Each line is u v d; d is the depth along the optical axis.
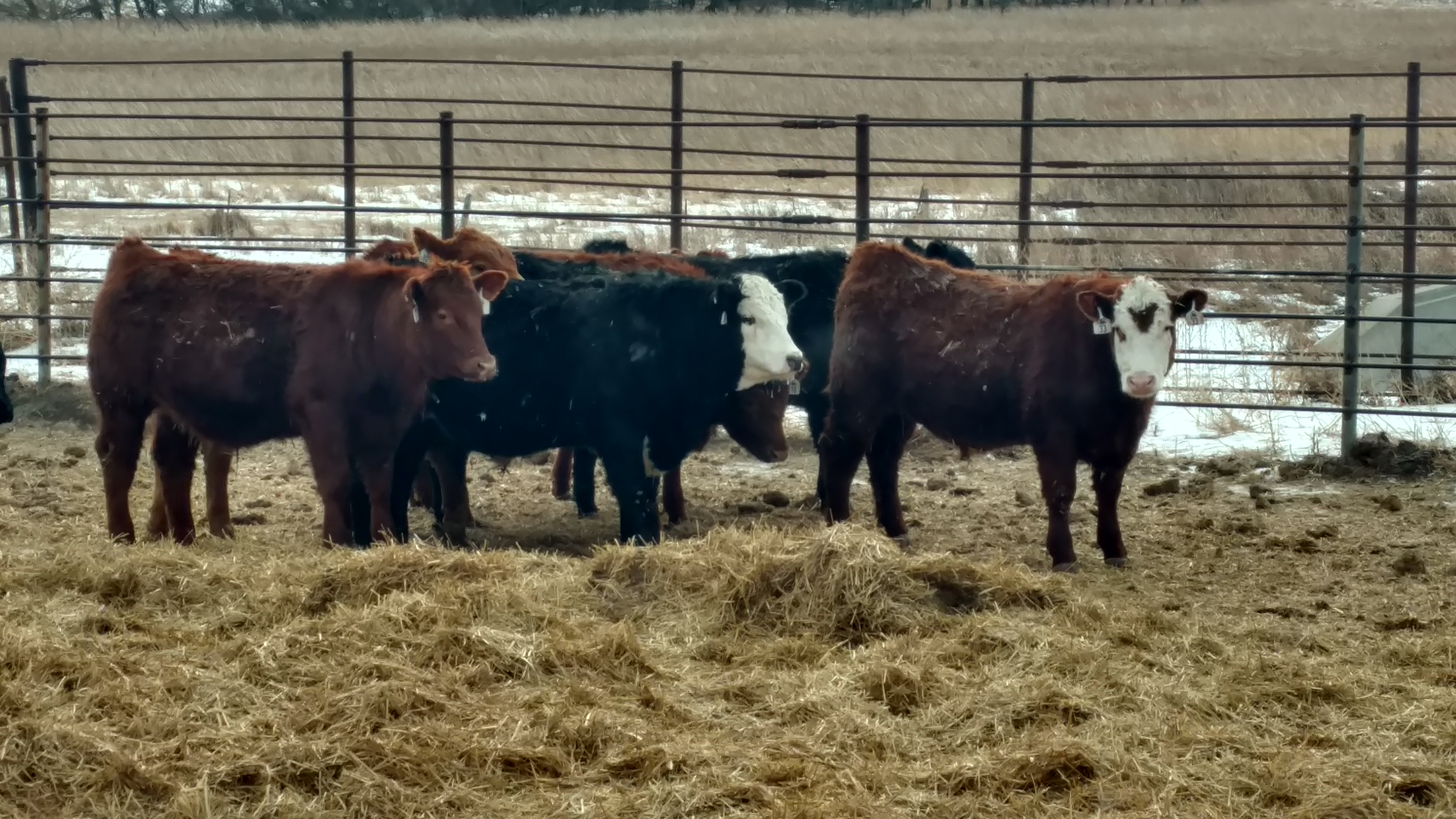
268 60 12.77
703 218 12.45
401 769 5.06
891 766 5.18
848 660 6.22
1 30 44.91
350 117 12.79
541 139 25.31
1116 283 7.95
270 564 7.16
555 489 10.22
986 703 5.66
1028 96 12.53
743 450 11.57
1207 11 51.09
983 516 9.50
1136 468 10.69
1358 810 4.95
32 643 5.87
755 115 12.91
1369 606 7.32
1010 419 8.30
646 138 25.98
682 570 7.00
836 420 9.01
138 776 4.91
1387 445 10.52
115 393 8.30
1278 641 6.62
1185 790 5.07
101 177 20.81
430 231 18.50
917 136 25.50
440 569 6.83
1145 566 8.18
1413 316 12.12
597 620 6.56
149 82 32.03
